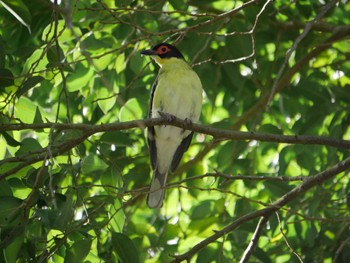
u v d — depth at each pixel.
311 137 9.97
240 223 9.90
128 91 13.40
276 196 11.96
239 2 13.09
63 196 8.77
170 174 13.48
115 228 9.58
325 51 14.56
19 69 12.32
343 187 13.16
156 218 13.48
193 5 12.71
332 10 13.63
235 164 13.07
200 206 12.13
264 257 10.97
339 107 12.64
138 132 13.63
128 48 13.23
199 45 13.09
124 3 11.07
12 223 8.72
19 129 9.04
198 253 10.92
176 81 12.05
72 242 9.30
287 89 13.57
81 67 12.03
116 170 9.99
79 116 13.41
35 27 12.26
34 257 8.95
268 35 13.75
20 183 9.48
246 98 14.62
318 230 11.73
